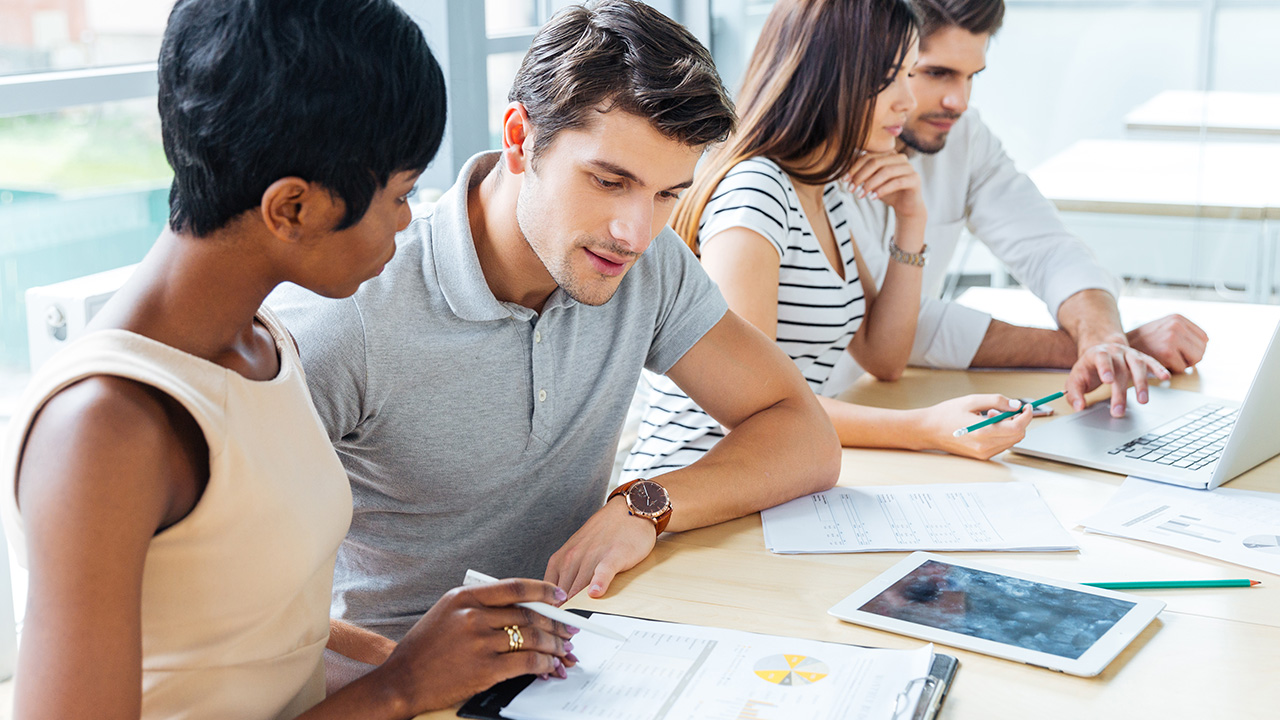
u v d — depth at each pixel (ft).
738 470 3.63
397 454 3.57
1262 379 3.71
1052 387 5.21
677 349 4.04
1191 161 9.46
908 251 5.32
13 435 2.11
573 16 3.13
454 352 3.48
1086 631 2.69
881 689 2.39
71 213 5.18
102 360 2.10
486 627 2.51
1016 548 3.26
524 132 3.21
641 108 2.93
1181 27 9.21
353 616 3.83
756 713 2.31
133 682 2.06
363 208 2.29
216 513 2.28
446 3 6.74
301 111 2.13
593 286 3.21
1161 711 2.37
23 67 4.86
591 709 2.36
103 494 2.02
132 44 5.38
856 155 5.08
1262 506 3.60
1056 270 6.22
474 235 3.52
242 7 2.12
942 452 4.28
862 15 4.75
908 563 3.14
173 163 2.22
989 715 2.35
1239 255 9.54
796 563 3.21
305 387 2.74
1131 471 3.93
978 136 6.75
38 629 1.99
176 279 2.27
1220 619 2.80
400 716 2.46
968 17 5.88
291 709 2.70
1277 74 9.00
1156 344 5.33
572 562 3.21
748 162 4.89
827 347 5.13
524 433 3.69
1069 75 9.61
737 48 10.39
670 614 2.87
